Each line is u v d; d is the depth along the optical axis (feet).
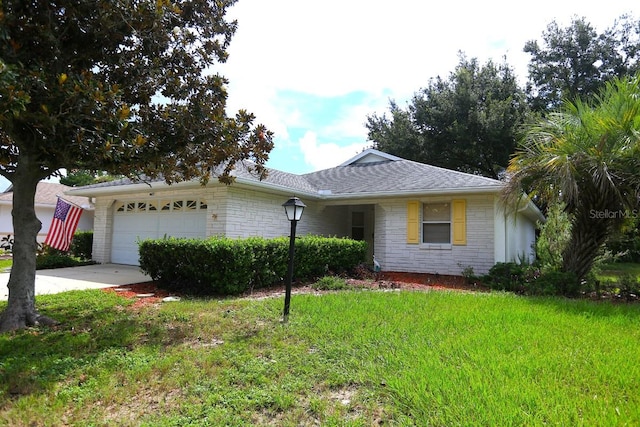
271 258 29.96
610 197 28.71
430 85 95.76
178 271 28.66
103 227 47.80
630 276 33.55
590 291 29.35
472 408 9.77
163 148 19.11
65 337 16.67
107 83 16.85
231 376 12.46
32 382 12.10
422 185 40.83
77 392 11.50
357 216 55.26
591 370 12.28
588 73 88.58
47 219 77.97
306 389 11.62
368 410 10.26
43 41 16.60
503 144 80.53
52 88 14.84
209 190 38.32
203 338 16.57
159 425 9.66
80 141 15.17
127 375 12.60
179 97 19.99
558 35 90.68
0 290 30.09
